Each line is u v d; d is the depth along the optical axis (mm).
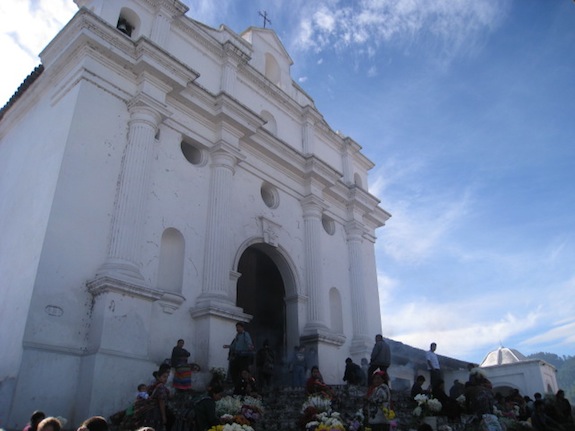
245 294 17359
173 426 7891
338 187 20938
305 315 17719
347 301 20016
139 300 11742
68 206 11680
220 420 8461
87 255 11695
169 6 15922
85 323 11164
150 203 13609
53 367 10297
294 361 15617
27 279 11031
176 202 14367
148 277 12859
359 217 22062
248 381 11328
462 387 14094
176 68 14438
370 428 8602
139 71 14016
